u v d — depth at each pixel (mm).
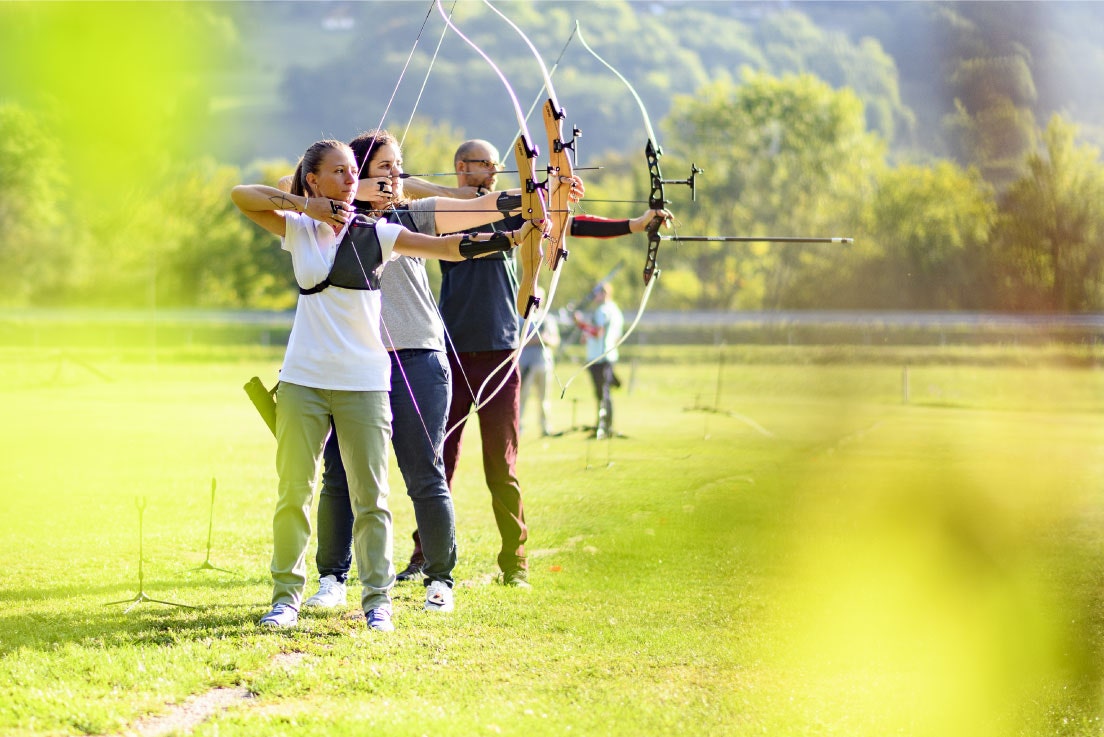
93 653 10812
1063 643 11836
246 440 32906
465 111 142375
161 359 85750
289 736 9008
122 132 94438
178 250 116812
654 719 9828
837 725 9914
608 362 35594
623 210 116812
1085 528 17109
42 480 24047
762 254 102375
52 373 66875
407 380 13227
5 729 8992
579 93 139875
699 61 142375
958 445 26062
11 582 14180
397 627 12305
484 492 23625
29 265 106188
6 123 85625
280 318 115688
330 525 13328
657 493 22922
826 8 113625
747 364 75438
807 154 93688
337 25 158375
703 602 13938
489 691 10383
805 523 18406
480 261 14852
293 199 11664
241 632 11758
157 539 17375
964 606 13086
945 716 10266
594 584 14852
